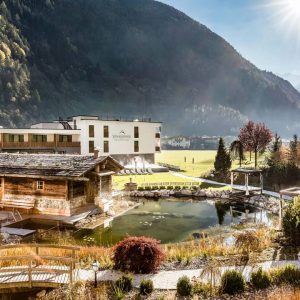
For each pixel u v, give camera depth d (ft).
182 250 58.39
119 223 89.56
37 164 96.32
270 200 113.91
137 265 48.34
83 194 98.07
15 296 45.68
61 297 42.04
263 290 42.01
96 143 203.72
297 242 59.98
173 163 253.24
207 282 44.24
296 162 157.38
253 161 224.33
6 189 95.66
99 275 47.60
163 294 41.88
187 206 112.57
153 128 221.46
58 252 56.65
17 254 55.36
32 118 609.83
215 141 621.31
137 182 154.10
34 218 88.07
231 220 93.76
